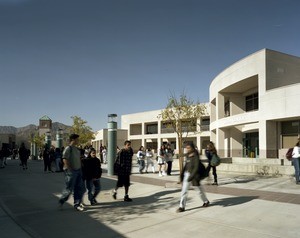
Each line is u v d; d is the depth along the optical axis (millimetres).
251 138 35125
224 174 17797
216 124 36812
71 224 7113
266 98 27141
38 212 8312
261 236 5887
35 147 52219
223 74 34438
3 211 8445
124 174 9758
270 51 27781
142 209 8500
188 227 6629
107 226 6898
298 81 28859
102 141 68688
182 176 8391
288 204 8484
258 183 13328
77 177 8586
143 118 67312
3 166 25266
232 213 7656
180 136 16375
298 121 26922
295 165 12898
